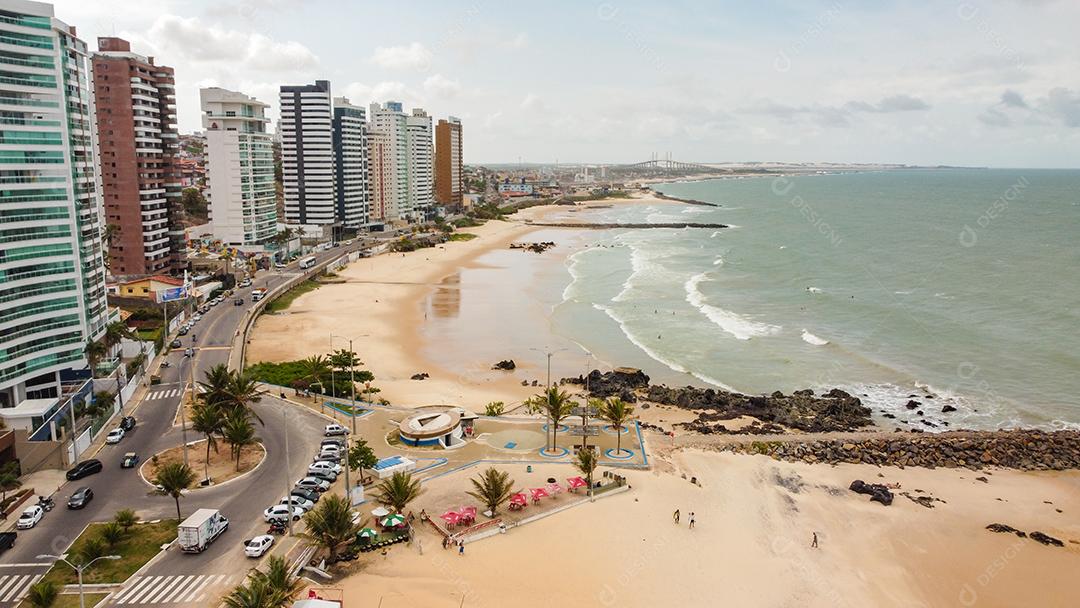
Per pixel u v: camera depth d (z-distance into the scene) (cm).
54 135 8300
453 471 7044
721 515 6462
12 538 5512
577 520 6178
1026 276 17138
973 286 16150
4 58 7838
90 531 5722
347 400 9062
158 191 15125
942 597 5409
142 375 9762
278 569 4656
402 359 11350
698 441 8194
